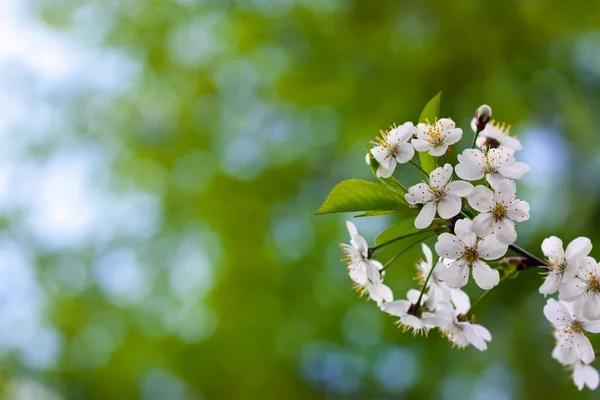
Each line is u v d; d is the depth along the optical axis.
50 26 10.46
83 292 9.42
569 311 2.09
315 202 8.59
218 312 8.16
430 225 2.13
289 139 9.11
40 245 10.19
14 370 9.19
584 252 1.97
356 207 2.09
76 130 10.28
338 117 8.70
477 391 7.62
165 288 8.99
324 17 8.91
